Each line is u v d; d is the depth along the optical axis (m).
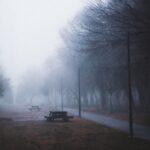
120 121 23.56
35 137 16.16
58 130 19.23
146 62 21.97
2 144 13.98
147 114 26.52
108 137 15.12
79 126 21.28
